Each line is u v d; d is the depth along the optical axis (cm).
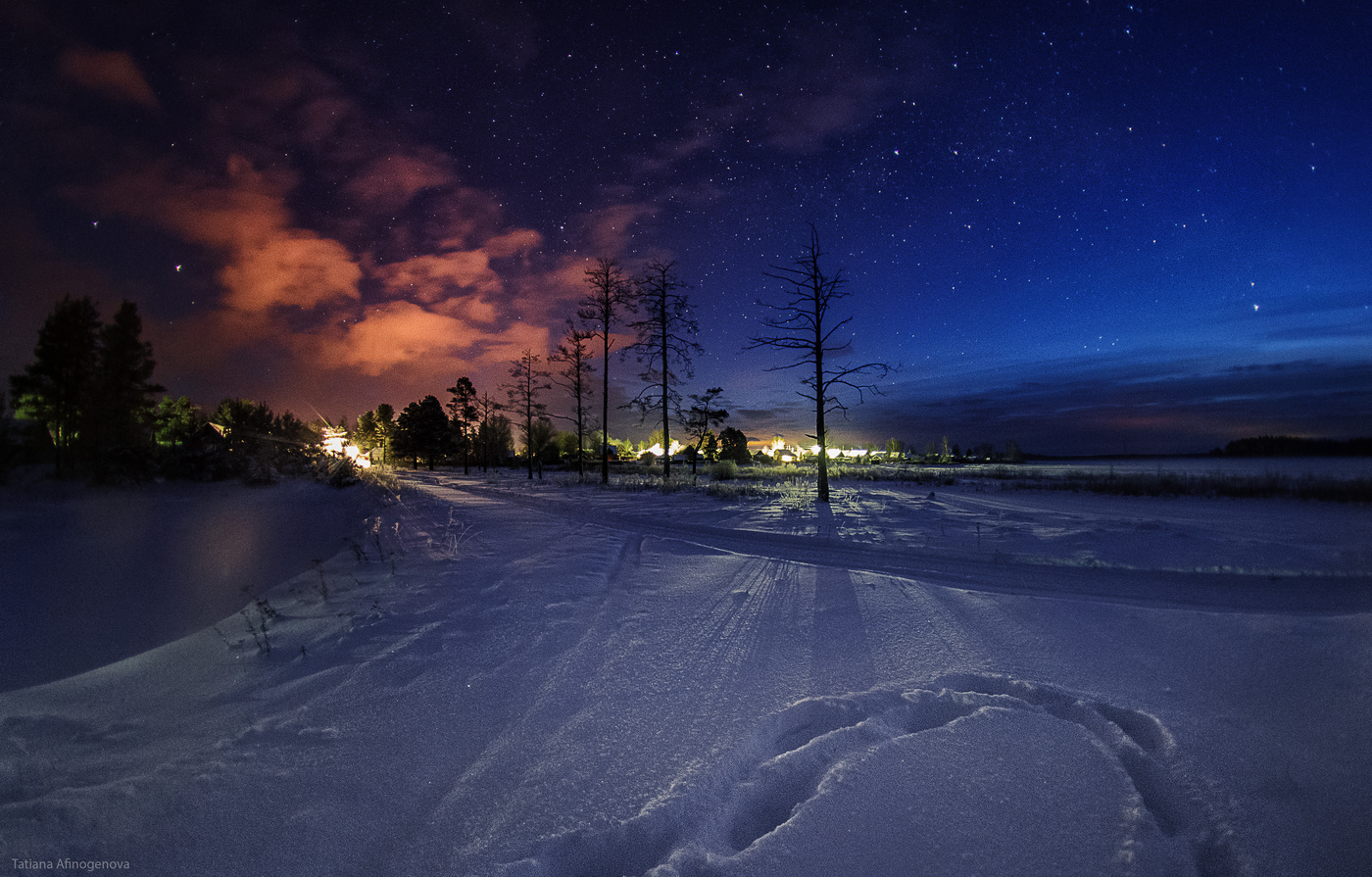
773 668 462
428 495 2366
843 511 1778
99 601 786
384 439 9294
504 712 390
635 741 343
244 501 2072
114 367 2722
